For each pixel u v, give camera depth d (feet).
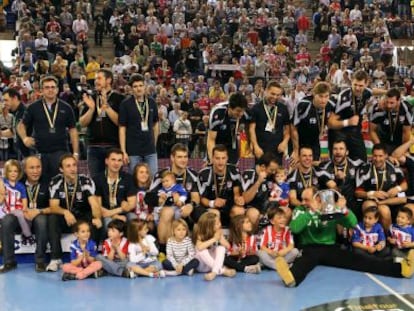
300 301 19.16
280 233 22.94
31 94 45.14
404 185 24.63
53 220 22.62
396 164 25.13
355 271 22.44
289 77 60.03
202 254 22.06
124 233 22.41
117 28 64.90
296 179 24.35
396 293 19.97
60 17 64.64
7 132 37.06
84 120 24.80
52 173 24.39
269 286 20.75
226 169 24.18
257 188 23.73
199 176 24.29
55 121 24.38
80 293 19.95
